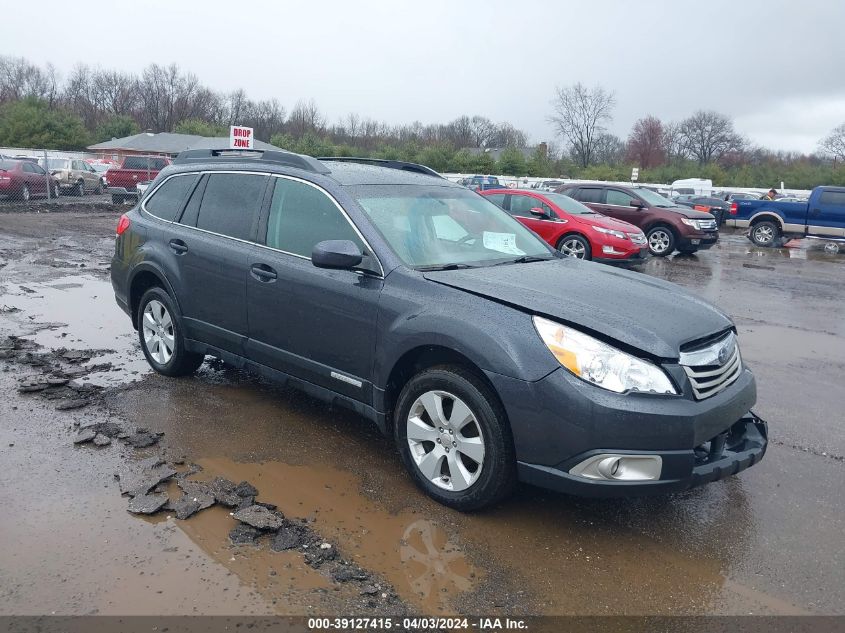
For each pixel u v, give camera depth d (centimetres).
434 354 378
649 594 307
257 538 334
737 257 1797
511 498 389
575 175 5738
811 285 1295
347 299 405
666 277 1348
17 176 2292
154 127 8150
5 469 392
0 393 510
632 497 359
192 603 284
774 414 553
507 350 337
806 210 2039
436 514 366
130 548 321
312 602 289
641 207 1728
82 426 456
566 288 384
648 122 6612
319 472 409
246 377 573
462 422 360
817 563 337
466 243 447
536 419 331
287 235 452
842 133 6397
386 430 402
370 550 329
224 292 482
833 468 450
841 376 673
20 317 756
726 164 7081
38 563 306
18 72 8088
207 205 515
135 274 555
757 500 401
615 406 319
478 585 307
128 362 602
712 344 363
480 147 7619
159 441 440
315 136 5966
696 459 344
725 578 322
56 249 1326
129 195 2539
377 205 431
